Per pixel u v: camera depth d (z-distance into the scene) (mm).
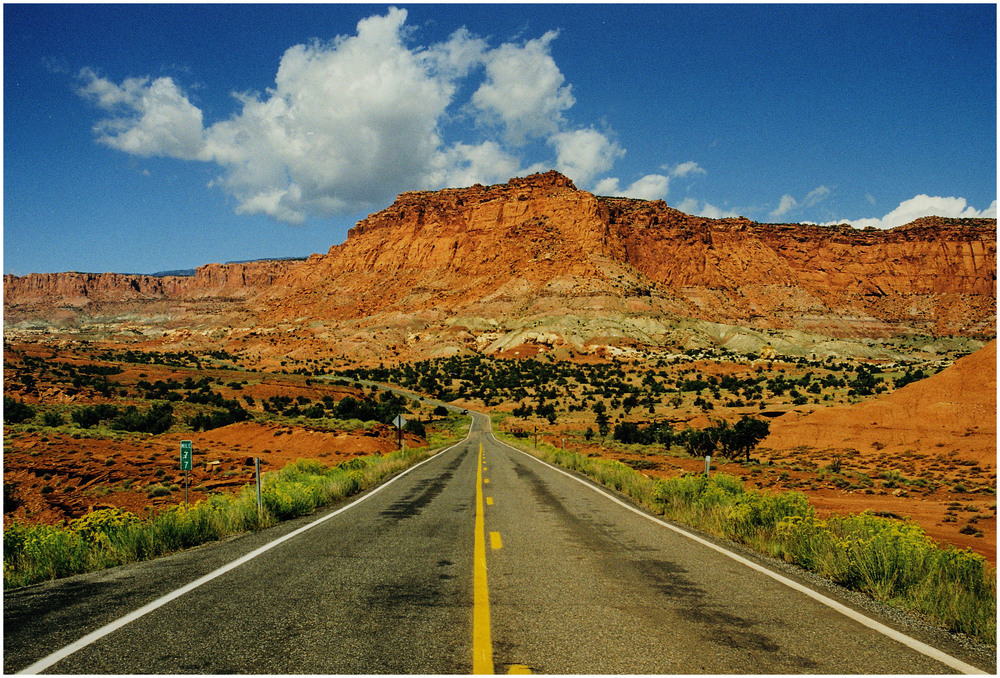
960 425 40062
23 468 23969
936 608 4809
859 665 3818
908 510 18250
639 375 146750
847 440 44688
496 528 9258
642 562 6754
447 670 3662
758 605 5086
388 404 85312
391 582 5805
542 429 78062
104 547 7559
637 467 31000
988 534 13828
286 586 5656
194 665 3760
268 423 43469
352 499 13773
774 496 8695
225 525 9289
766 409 89062
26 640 4234
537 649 4023
